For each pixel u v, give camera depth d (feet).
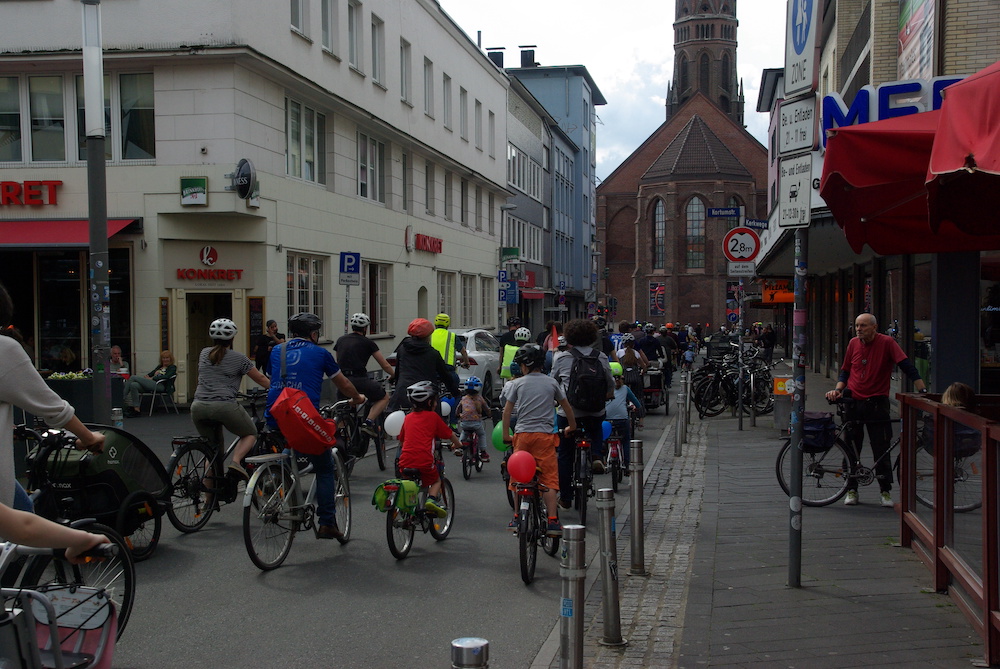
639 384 55.11
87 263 64.49
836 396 31.91
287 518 24.41
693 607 19.72
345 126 80.59
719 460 43.65
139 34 61.93
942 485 20.35
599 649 17.46
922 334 50.67
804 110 21.18
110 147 63.87
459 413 39.34
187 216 63.52
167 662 17.04
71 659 12.82
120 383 53.98
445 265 111.96
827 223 49.44
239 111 62.95
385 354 91.20
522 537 22.12
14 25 63.41
